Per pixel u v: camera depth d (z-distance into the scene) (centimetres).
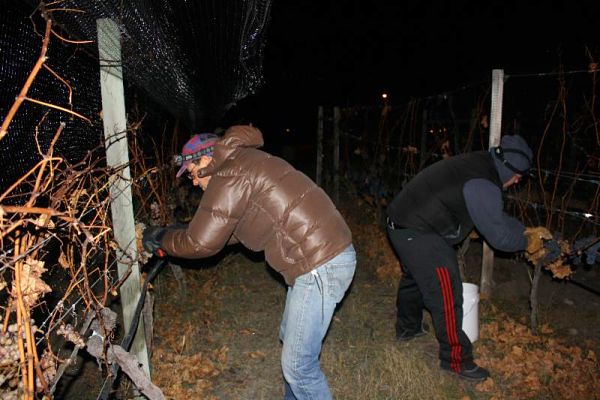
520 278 469
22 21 192
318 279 219
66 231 178
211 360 351
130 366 200
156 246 242
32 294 140
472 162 293
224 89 479
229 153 216
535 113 638
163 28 227
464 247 447
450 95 519
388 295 462
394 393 311
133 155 309
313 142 2150
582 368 321
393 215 315
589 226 505
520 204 425
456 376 321
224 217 213
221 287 477
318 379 234
